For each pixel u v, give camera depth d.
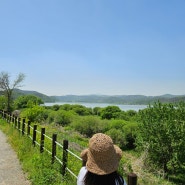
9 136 17.94
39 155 10.54
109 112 73.94
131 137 41.84
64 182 7.73
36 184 8.09
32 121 34.91
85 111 91.12
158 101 28.70
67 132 38.25
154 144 25.97
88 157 2.72
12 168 10.43
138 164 17.64
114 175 2.67
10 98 51.81
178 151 24.56
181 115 27.42
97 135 2.74
